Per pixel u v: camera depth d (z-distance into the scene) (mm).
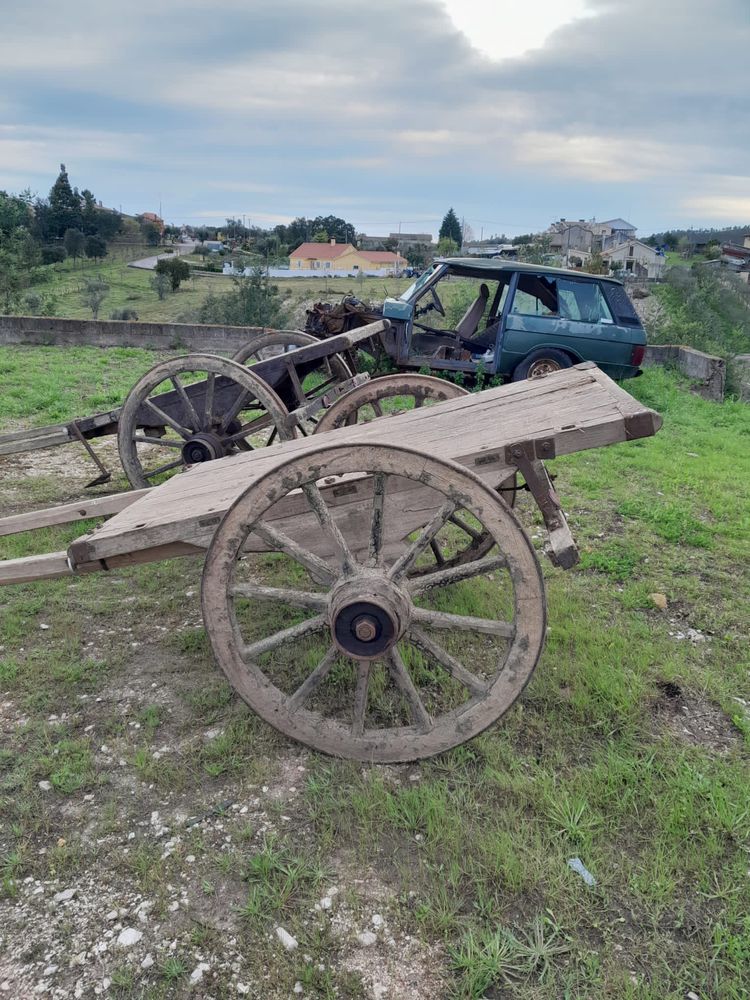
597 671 3945
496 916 2553
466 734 3107
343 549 2980
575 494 7215
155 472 6234
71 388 11352
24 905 2617
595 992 2311
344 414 5223
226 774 3252
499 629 2988
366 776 3213
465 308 11219
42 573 3459
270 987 2332
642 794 3105
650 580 5254
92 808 3057
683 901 2633
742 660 4270
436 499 3328
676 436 9867
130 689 3867
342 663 3971
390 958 2420
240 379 5758
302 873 2715
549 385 4172
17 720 3625
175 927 2529
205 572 3029
